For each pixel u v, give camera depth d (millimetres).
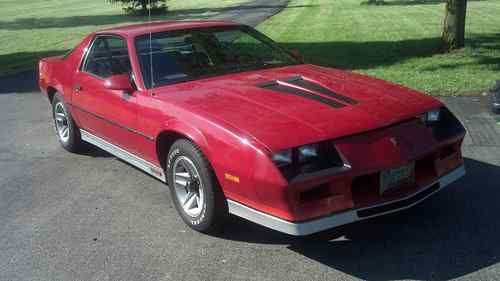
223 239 4023
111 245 4043
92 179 5504
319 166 3389
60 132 6488
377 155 3484
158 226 4324
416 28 17828
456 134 3996
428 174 3830
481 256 3570
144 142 4566
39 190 5262
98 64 5418
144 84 4586
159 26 5230
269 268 3578
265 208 3475
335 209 3406
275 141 3400
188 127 3908
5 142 7012
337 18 23000
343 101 3912
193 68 4738
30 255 3953
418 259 3576
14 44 18594
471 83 8578
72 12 34656
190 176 4082
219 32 5238
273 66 4961
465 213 4191
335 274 3457
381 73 10000
